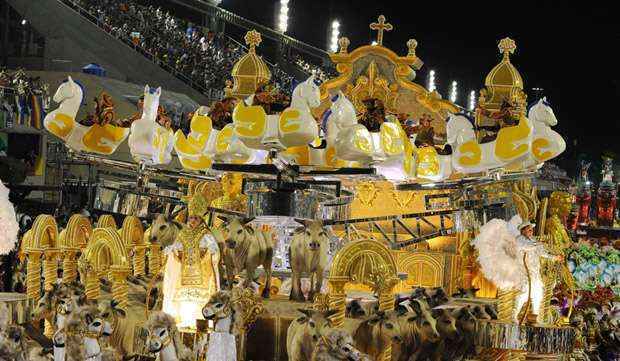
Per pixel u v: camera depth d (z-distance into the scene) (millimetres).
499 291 13289
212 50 40250
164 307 12719
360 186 16953
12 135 24234
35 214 21453
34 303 13039
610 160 25625
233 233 13031
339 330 11047
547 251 13938
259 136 12211
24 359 11227
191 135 13781
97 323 11117
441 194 16094
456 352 12891
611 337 16938
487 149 13680
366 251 11719
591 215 28844
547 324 13336
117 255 12945
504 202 15344
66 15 37281
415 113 15805
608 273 19812
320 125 14109
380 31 15969
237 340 12023
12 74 29578
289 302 12750
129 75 37344
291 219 13953
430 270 16219
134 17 39375
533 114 13969
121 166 15352
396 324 11953
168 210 16266
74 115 13797
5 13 36688
